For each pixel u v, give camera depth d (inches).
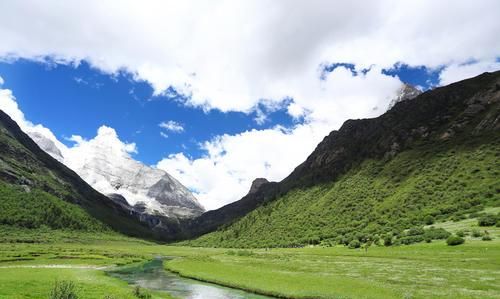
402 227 7190.0
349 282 2699.3
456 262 3508.9
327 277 2974.9
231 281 3189.0
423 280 2655.0
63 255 5679.1
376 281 2691.9
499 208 6466.5
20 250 6427.2
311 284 2773.1
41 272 3395.7
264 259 4992.6
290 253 6279.5
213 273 3705.7
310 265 3971.5
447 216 7037.4
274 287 2790.4
